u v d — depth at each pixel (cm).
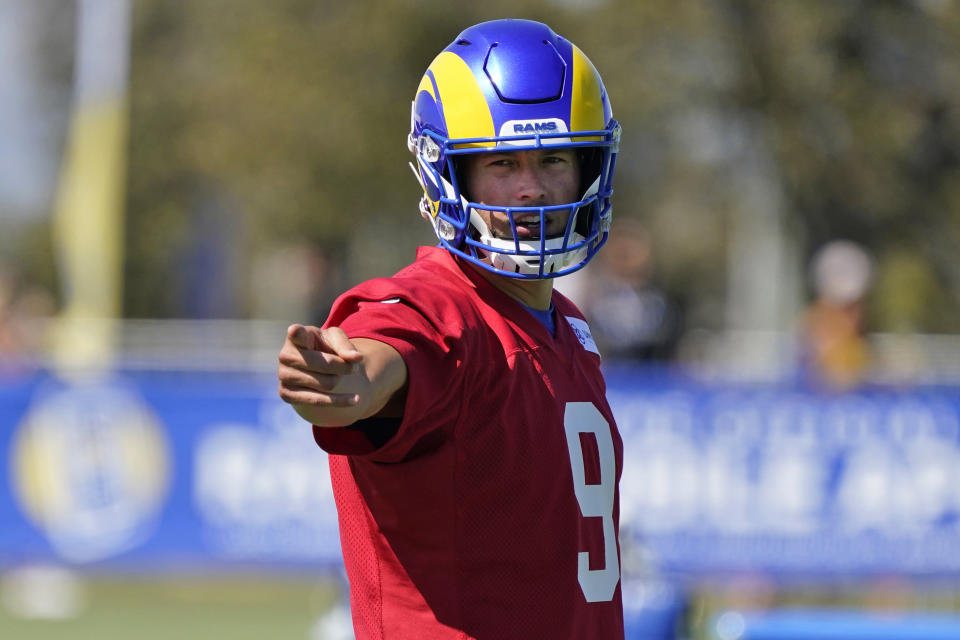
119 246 5172
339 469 993
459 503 938
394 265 8462
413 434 891
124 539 3297
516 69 1030
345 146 6994
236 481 3297
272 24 7125
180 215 9056
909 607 3275
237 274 8819
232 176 7450
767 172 6319
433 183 1052
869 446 3284
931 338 3691
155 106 9031
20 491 3288
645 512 3278
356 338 859
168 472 3300
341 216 7169
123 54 5197
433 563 948
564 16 6600
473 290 1016
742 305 9725
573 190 1050
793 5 6006
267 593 3538
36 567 3288
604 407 1067
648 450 3278
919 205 6209
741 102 6144
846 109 6012
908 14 6016
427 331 894
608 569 1027
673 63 6347
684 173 7500
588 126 1036
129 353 3706
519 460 948
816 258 6122
